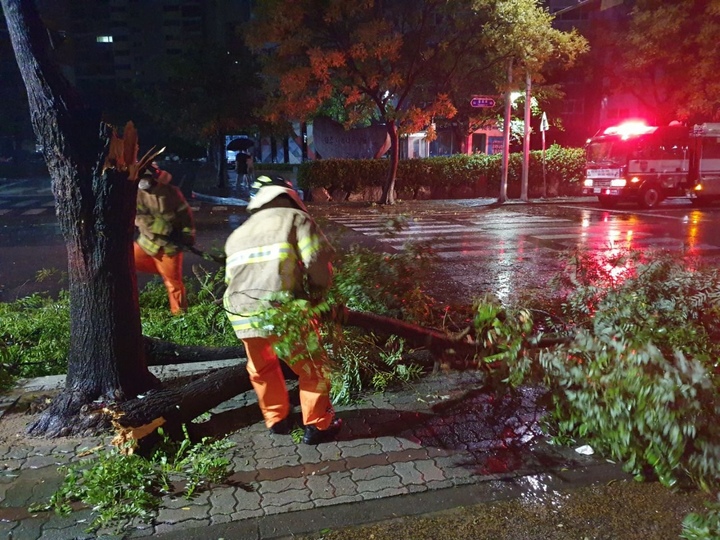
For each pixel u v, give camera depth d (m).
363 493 3.18
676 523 3.00
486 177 22.73
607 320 4.14
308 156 33.09
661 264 5.09
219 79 21.69
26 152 40.00
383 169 21.58
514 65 19.31
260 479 3.30
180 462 3.38
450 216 16.80
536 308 5.85
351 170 21.31
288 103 18.17
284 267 3.44
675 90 21.23
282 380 3.77
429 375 4.81
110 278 3.81
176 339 5.55
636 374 3.12
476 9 17.09
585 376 3.42
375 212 17.84
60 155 3.64
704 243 11.68
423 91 21.12
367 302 4.95
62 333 5.55
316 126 22.50
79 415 3.76
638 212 17.62
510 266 9.52
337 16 16.98
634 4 22.23
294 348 3.43
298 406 4.20
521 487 3.31
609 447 3.58
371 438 3.79
